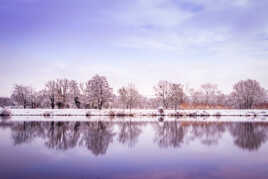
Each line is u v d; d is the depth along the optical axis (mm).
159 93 93562
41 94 96750
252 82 101438
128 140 25922
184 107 101062
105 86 86750
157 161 16688
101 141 25312
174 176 13211
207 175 13422
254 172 14023
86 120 54469
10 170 14453
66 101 93750
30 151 20078
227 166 15383
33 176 13250
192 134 30828
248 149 21234
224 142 24891
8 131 33594
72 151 20094
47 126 40344
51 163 16109
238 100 103688
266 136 29219
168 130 35281
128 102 91750
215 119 59969
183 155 18672
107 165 15578
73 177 13062
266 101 108500
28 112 77062
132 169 14625
